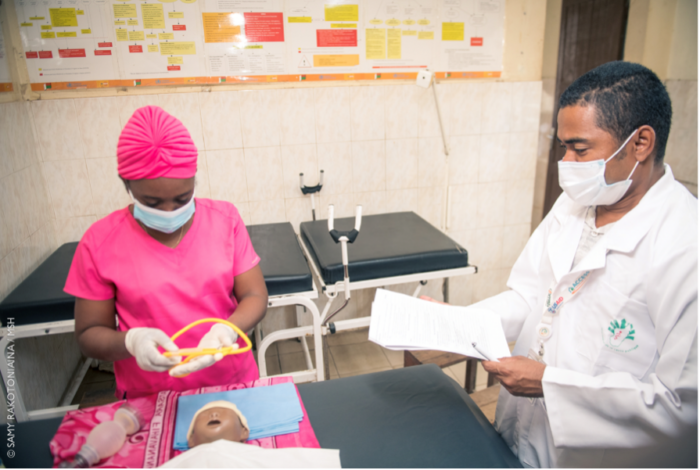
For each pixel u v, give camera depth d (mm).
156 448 749
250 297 1007
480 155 2611
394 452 807
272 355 2516
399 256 1898
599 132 818
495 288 2924
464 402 939
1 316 1567
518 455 1071
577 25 3195
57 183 2098
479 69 2463
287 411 832
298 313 2449
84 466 704
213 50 2102
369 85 2332
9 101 1821
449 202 2570
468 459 793
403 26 2287
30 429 823
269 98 2227
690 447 795
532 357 1041
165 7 1996
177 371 744
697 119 2619
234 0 2055
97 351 834
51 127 2025
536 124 2643
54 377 2086
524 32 2465
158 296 918
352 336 2705
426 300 1105
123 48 2010
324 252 1957
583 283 943
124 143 769
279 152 2320
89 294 907
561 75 3383
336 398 955
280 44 2166
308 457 704
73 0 1913
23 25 1897
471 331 994
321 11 2166
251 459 678
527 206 2791
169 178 798
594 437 832
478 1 2344
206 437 723
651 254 834
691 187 2711
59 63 1972
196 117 2174
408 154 2500
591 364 917
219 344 804
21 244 1819
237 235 1017
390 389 983
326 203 2477
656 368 796
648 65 2811
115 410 817
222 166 2277
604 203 911
